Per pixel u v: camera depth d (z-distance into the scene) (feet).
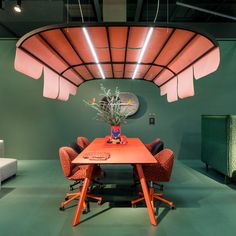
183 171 17.44
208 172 17.15
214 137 15.85
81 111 21.85
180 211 10.25
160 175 9.84
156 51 10.67
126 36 8.82
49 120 21.85
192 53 9.87
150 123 21.94
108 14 18.29
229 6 22.00
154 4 21.42
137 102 21.65
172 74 13.74
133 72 15.66
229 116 13.74
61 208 10.34
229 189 13.29
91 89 21.81
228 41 21.62
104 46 10.06
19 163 20.31
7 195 12.26
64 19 21.15
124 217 9.63
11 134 21.79
